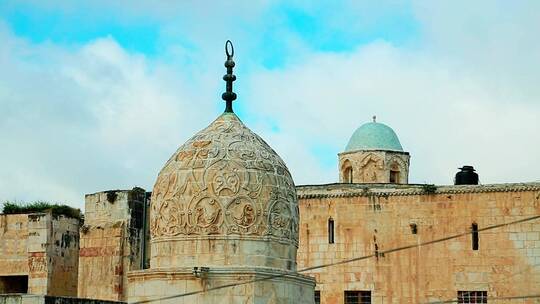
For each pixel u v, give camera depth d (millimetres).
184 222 49250
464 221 72812
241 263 48625
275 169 51000
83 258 74375
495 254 71938
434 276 72875
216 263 48531
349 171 88062
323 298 74875
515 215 71875
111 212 74562
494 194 72500
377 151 86438
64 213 79312
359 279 74312
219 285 47781
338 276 74812
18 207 80625
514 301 71312
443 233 73188
